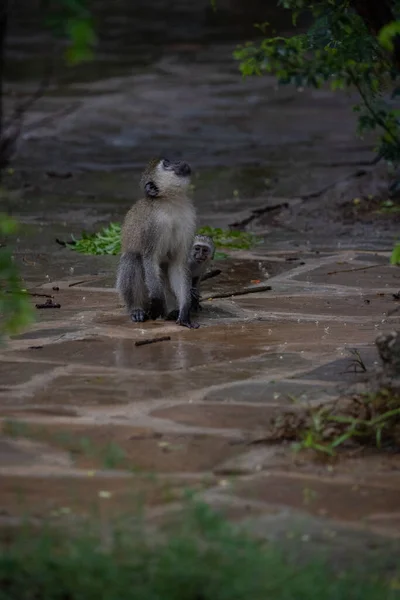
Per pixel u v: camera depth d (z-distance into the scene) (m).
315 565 6.60
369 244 19.17
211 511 7.61
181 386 10.85
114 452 8.66
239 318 14.02
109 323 13.78
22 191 23.70
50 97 33.72
